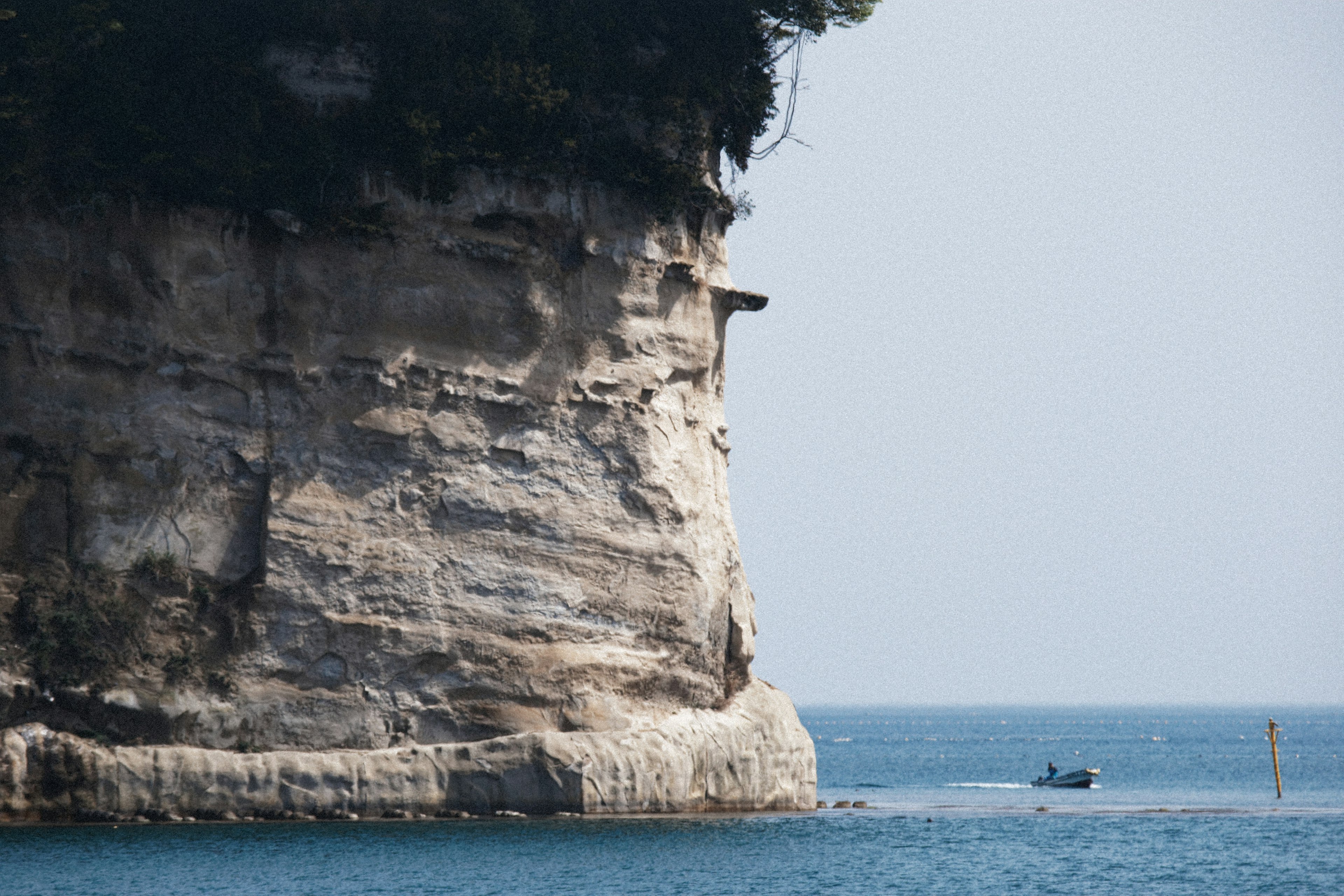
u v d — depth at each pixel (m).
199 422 87.88
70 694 83.06
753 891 76.88
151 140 87.38
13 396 85.19
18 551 84.12
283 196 89.88
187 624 86.12
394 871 75.06
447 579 90.06
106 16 88.75
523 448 92.94
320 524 88.06
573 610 92.94
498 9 95.06
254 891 70.00
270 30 91.88
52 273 86.38
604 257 96.69
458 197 93.25
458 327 92.31
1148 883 86.38
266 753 85.62
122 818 82.25
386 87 92.38
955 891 81.12
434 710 89.19
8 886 69.12
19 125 85.62
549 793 89.12
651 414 97.62
